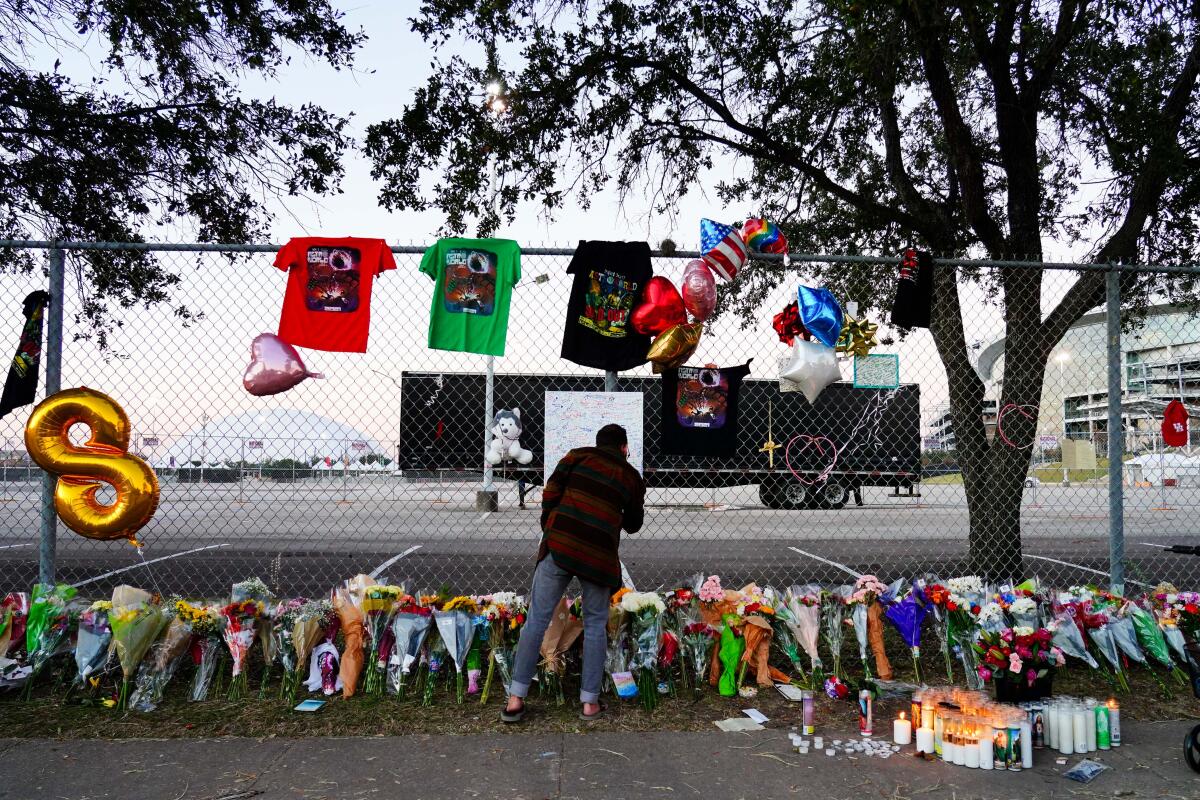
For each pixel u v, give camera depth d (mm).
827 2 5566
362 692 4012
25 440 4098
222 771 3010
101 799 2758
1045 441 16891
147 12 6258
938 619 4395
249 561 8789
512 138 6969
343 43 6988
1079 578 7918
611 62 7027
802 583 7332
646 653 3949
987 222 5895
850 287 8008
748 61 6992
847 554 9516
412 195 6781
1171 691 4176
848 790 2891
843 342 4961
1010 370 5742
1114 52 5410
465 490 19594
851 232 7934
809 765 3135
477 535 11727
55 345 4387
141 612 3801
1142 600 4707
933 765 3156
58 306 4410
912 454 14555
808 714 3471
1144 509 17859
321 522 14234
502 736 3420
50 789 2834
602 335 4645
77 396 4133
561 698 3898
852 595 4391
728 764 3129
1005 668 3705
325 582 7457
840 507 15625
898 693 4078
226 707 3783
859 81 6742
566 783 2918
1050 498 20344
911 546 10375
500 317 4609
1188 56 5453
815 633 4246
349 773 2996
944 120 5910
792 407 14523
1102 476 17906
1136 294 7039
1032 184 5918
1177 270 4945
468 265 4617
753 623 4105
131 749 3230
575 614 4117
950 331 5949
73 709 3719
